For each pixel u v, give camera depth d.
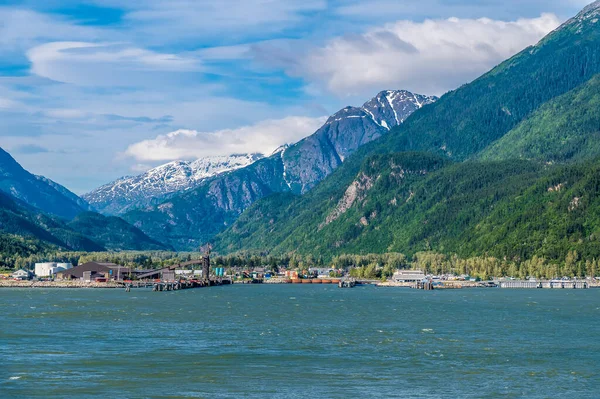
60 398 186.25
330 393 192.38
